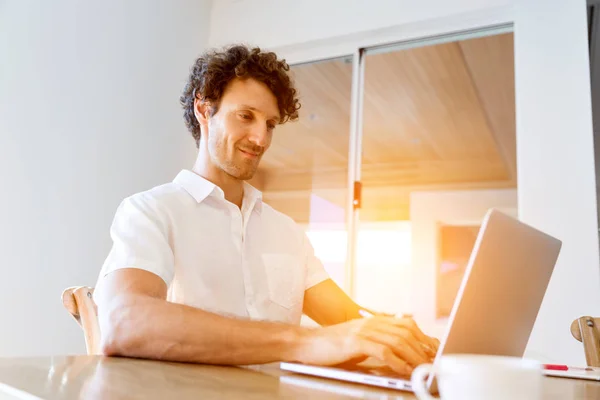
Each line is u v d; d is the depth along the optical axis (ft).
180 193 4.22
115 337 2.60
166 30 8.66
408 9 8.16
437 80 11.99
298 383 2.06
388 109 14.07
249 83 4.32
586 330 4.09
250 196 4.62
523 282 2.46
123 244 3.33
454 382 1.14
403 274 19.33
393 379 2.04
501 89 12.40
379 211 20.29
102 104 7.29
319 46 8.98
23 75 6.11
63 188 6.59
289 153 9.43
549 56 7.12
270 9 9.29
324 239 8.74
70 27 6.82
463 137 15.97
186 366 2.37
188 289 3.95
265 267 4.46
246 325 2.55
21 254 5.97
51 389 1.52
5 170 5.83
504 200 19.20
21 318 5.92
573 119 6.82
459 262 19.02
